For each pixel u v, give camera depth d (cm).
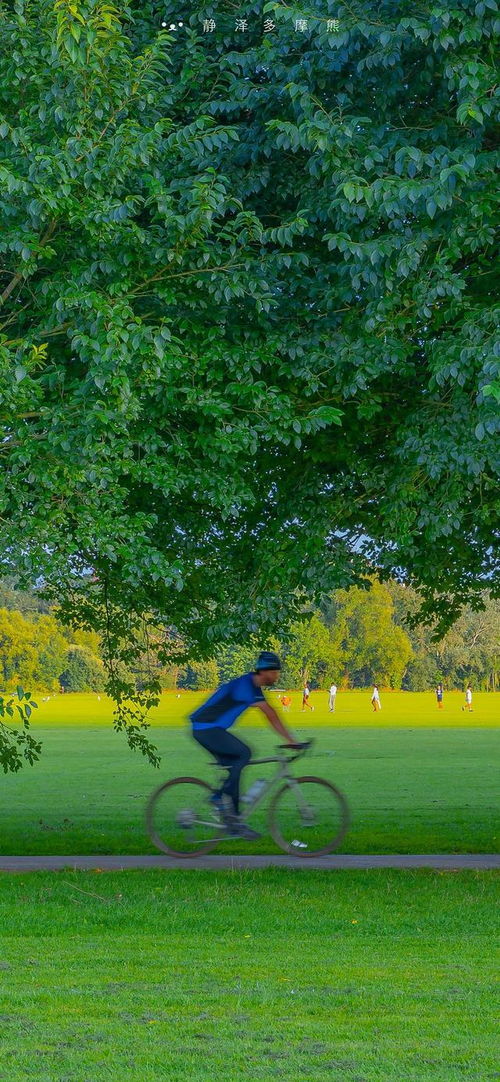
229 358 1130
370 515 1293
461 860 1423
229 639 1308
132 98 1132
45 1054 614
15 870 1312
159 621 1719
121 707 1836
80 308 1078
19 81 1116
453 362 1056
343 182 1058
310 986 771
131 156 1078
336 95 1109
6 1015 695
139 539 1139
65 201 1059
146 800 2447
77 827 1883
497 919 1027
